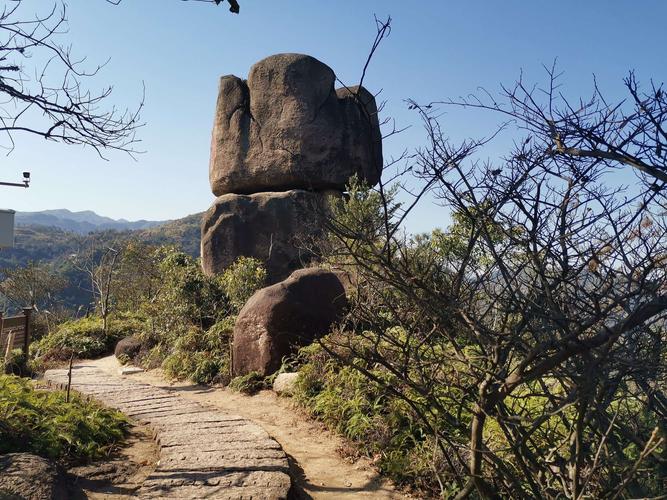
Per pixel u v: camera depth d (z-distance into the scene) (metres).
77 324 19.36
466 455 5.29
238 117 17.61
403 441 6.33
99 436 6.77
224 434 6.80
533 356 2.53
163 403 8.73
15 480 4.72
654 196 2.40
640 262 2.38
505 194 2.69
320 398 8.25
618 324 2.32
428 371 3.36
